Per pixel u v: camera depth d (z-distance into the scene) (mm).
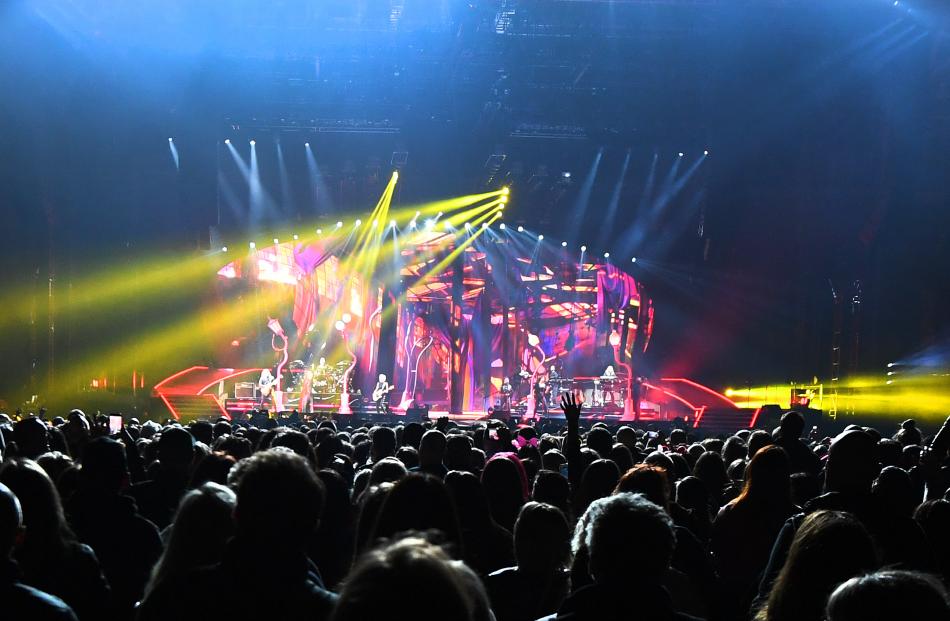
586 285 32188
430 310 32469
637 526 2811
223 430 9031
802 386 31547
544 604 3824
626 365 32125
